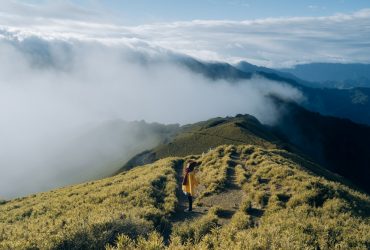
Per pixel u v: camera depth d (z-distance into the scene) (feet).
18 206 99.60
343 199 57.00
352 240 38.32
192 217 62.23
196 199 74.74
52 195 106.01
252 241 34.06
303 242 36.01
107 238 38.58
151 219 54.95
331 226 41.70
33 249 37.29
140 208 62.23
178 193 82.43
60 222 47.78
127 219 44.73
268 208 57.72
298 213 48.67
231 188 79.41
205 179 88.17
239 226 48.37
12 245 37.68
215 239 37.73
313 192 59.36
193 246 36.47
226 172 93.45
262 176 81.87
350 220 45.62
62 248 37.17
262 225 44.86
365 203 62.34
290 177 73.26
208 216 55.57
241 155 118.21
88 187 106.63
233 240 37.47
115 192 79.77
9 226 58.13
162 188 85.30
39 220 66.03
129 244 35.68
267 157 106.01
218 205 66.85
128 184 87.25
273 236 36.06
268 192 67.87
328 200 56.34
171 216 63.52
